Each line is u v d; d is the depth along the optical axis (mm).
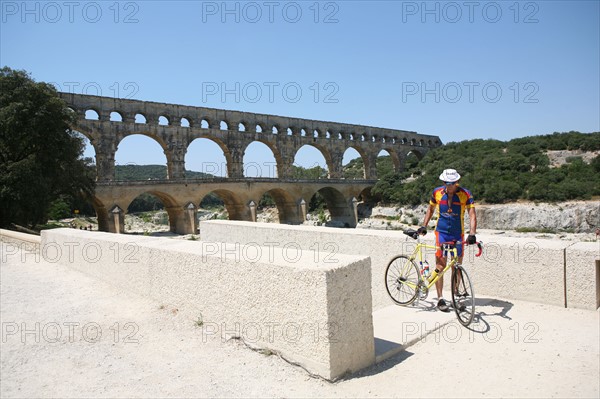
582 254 7363
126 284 9398
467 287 8453
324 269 5109
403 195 86750
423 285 7645
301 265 5461
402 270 8227
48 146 38656
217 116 75188
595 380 5062
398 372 5375
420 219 81625
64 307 8539
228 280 6559
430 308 7609
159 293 8242
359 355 5438
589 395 4742
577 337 6293
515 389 4891
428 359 5723
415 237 7930
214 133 74438
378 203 93750
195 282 7266
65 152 40094
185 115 71125
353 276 5418
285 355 5621
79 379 5379
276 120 83688
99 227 60812
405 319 7043
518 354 5801
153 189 62031
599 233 59844
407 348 6082
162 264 8141
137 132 65188
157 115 67750
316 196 117812
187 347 6289
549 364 5496
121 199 58438
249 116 79688
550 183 72188
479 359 5680
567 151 92250
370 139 100438
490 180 78312
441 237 7379
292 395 4816
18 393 5039
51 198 40969
